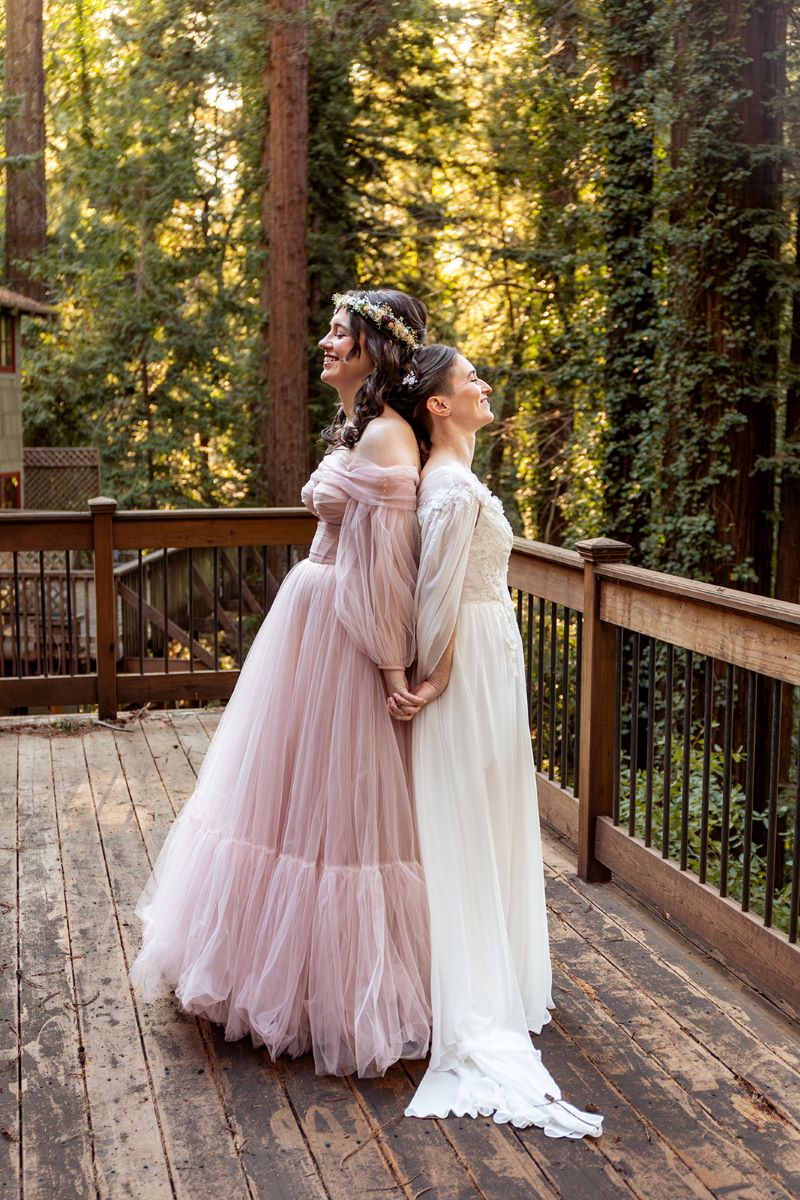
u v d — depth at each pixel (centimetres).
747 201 934
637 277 1077
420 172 1559
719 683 938
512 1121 231
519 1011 254
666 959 304
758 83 923
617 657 348
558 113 1242
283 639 266
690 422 965
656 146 1102
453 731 254
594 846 354
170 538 521
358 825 251
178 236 1616
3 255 1783
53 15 1797
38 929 316
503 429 1448
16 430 1539
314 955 249
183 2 1422
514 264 1427
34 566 1185
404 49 1412
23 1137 226
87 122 1742
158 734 510
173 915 271
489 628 260
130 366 1619
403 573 251
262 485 1600
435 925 250
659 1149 223
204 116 1562
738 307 940
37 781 445
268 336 1540
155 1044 260
